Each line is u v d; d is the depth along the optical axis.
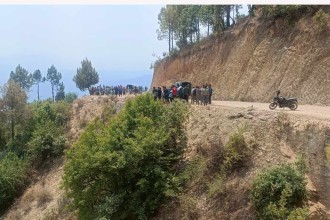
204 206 16.23
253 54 37.38
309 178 14.73
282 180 14.08
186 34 59.56
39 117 42.41
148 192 18.08
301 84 30.55
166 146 19.64
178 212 16.66
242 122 18.91
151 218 17.55
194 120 21.86
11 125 43.12
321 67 29.58
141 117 19.78
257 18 40.25
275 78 33.28
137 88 51.88
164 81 56.03
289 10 34.50
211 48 46.59
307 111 21.72
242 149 16.91
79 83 93.31
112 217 17.98
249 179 15.70
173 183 17.70
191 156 19.19
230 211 15.22
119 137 19.41
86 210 19.23
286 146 16.39
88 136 20.39
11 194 32.56
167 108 21.28
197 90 26.95
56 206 26.88
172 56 55.97
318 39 30.88
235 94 37.41
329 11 31.86
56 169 33.19
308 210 13.29
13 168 33.47
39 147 35.28
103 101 39.78
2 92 43.03
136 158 18.28
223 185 16.16
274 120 17.73
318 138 15.24
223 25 49.28
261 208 14.27
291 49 33.09
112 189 19.00
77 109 42.69
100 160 18.31
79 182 19.33
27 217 28.39
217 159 17.45
